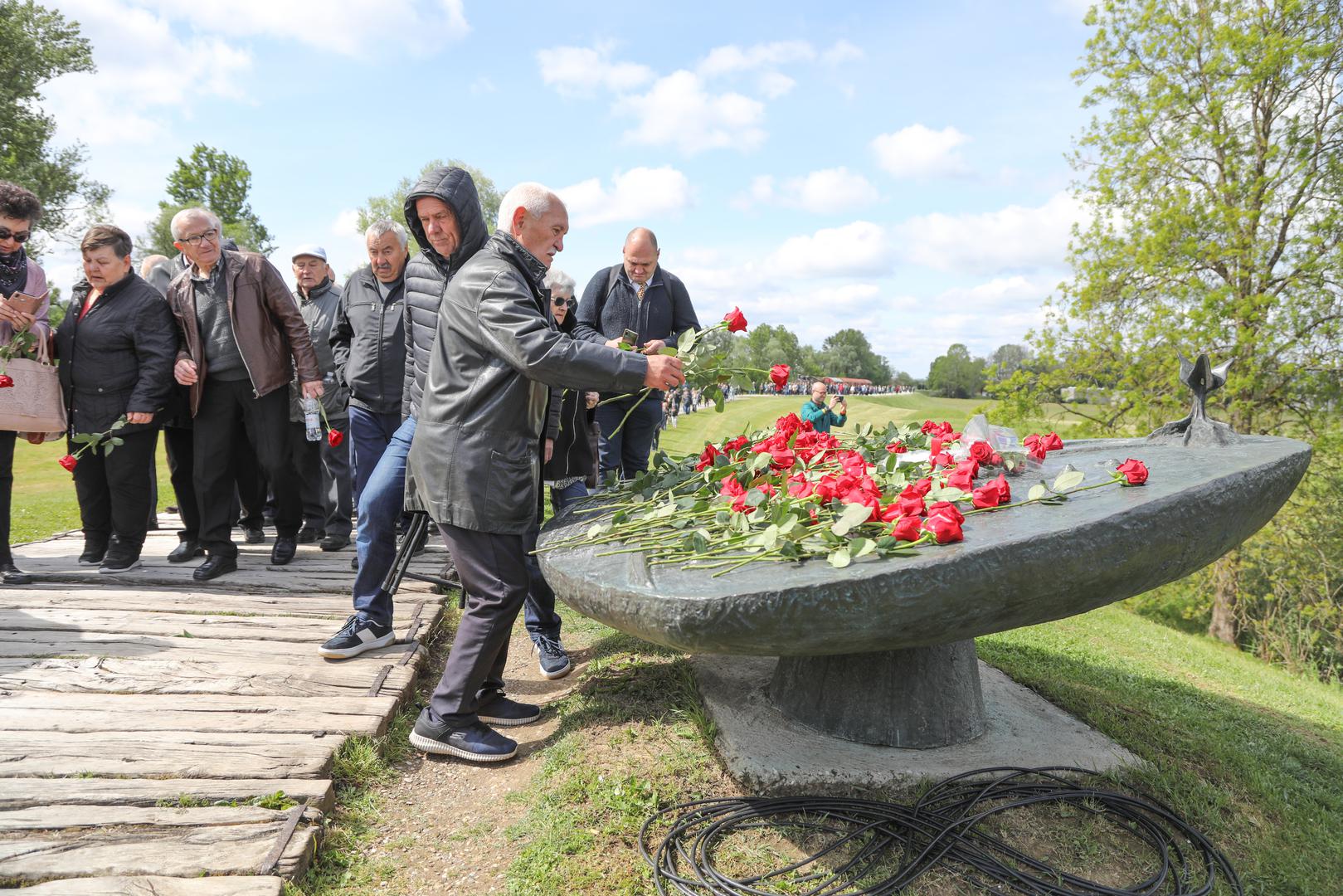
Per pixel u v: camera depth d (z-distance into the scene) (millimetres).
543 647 3525
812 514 2273
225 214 49656
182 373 4148
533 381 2549
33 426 4102
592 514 2865
